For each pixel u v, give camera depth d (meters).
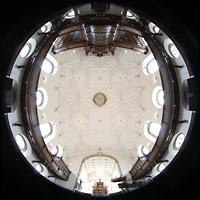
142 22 8.98
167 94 7.60
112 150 16.64
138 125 14.65
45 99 12.41
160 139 8.26
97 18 8.75
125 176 11.90
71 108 15.87
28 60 7.71
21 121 7.48
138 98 14.77
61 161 11.91
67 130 15.48
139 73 14.09
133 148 15.08
